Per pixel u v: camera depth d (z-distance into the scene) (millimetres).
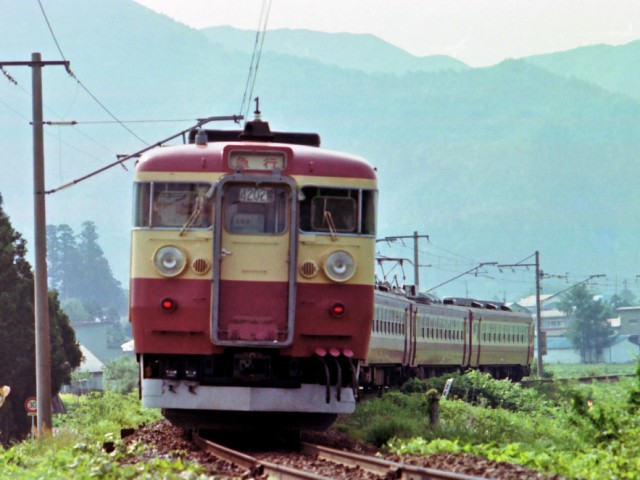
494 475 44688
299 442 60469
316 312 59938
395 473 45250
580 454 52219
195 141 62844
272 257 59844
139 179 60344
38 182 91188
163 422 81312
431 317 155125
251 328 59438
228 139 67812
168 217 59938
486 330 184375
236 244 59656
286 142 67062
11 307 176000
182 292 59656
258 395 60406
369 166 61500
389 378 142375
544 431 77250
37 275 89938
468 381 145250
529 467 48344
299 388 60750
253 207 59906
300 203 60000
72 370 199000
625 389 65812
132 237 60656
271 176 59562
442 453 55219
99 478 46156
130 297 60688
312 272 59844
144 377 61094
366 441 68125
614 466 48125
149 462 48250
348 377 61500
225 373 60875
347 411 61156
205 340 59844
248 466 49500
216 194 59375
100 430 81562
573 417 63344
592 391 84812
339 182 60312
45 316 89688
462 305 185000
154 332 59906
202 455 56688
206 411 63062
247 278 59656
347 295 60250
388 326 132750
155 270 59719
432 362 157375
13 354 174750
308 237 59906
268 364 60406
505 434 70062
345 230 60406
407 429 68312
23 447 73750
